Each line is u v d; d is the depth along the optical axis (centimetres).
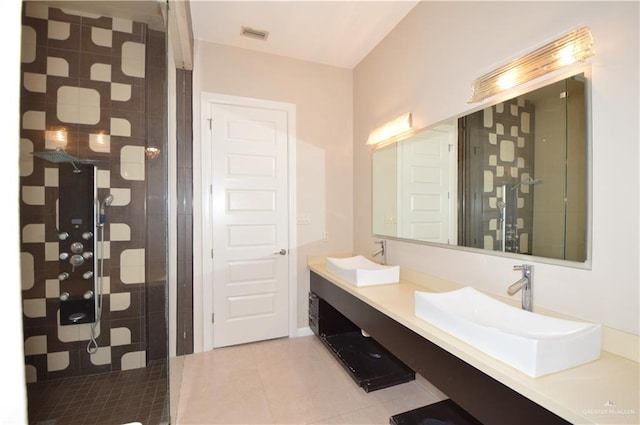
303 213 308
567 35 127
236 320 287
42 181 224
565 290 133
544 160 142
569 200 131
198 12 231
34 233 223
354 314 217
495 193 166
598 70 122
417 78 226
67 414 193
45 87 225
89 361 238
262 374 238
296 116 303
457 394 127
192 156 269
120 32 242
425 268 221
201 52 269
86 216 233
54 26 227
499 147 164
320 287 284
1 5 35
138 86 247
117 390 219
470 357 116
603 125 120
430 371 142
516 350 105
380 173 276
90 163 235
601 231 121
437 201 209
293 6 224
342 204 323
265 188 295
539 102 143
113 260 243
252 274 292
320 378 232
